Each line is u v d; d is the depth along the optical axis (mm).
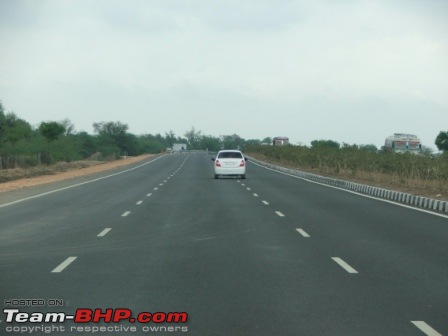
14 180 47000
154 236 15625
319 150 63844
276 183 41188
